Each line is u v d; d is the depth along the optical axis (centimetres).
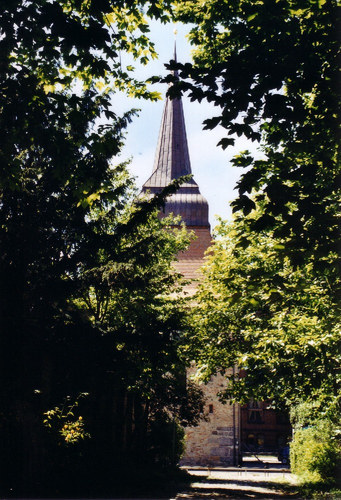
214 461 2862
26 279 1238
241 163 727
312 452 1850
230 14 923
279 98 646
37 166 1288
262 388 1434
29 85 820
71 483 1216
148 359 1333
